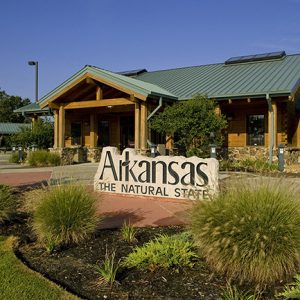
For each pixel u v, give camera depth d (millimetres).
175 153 18203
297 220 4227
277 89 16484
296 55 22734
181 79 22891
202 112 15781
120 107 20578
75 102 19422
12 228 6605
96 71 17891
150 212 7926
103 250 5344
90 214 5859
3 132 51406
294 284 3924
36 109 24484
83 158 21672
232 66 23578
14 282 4133
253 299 3670
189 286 4098
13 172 15953
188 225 5188
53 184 7223
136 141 17453
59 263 4875
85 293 3996
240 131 19969
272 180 4988
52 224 5531
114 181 9875
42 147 23797
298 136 20016
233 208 4387
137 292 3996
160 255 4570
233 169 15008
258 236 4074
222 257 4254
